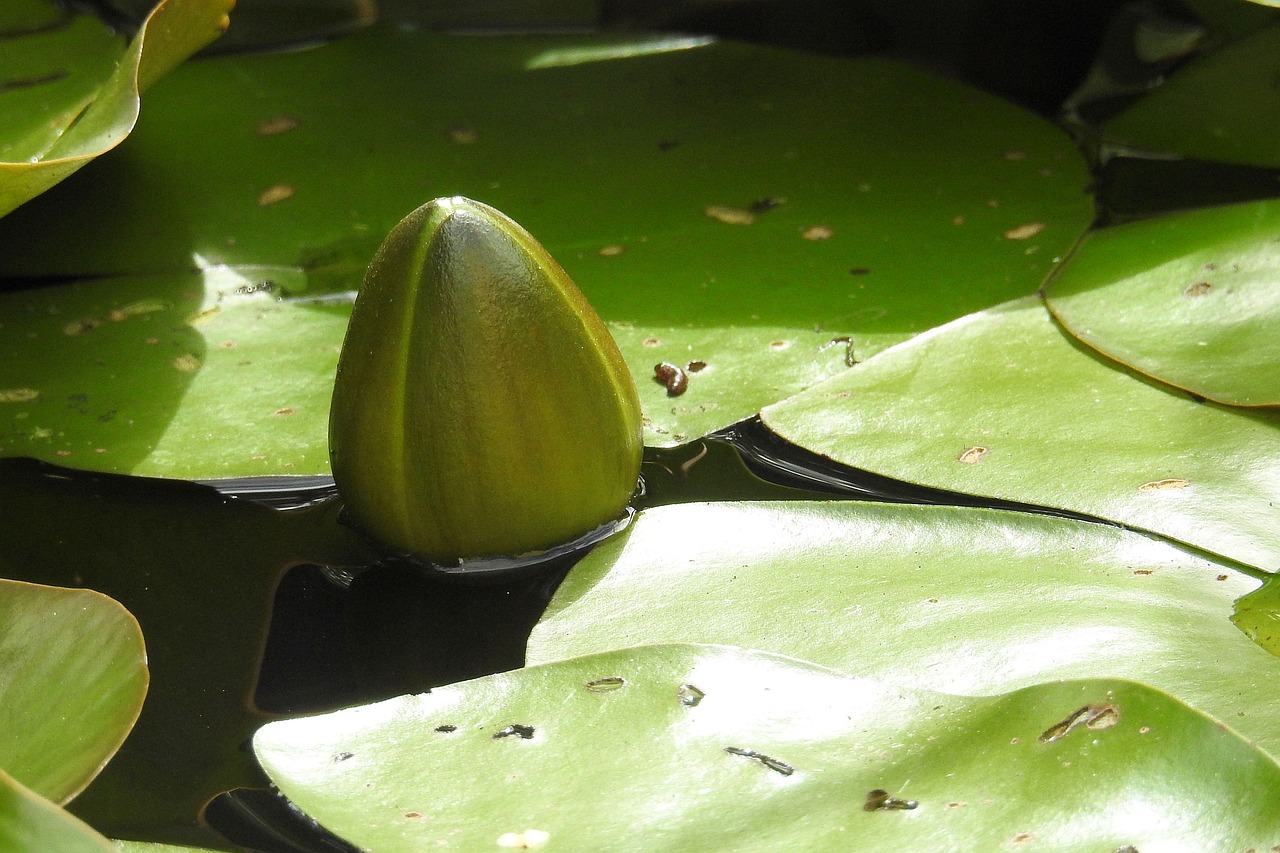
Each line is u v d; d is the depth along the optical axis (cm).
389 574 66
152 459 68
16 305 72
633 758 63
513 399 65
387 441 65
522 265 65
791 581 65
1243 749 61
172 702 64
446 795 62
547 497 66
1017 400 68
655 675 64
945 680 64
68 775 62
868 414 68
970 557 65
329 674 65
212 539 67
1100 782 62
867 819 62
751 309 71
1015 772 62
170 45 71
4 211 68
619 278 72
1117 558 65
